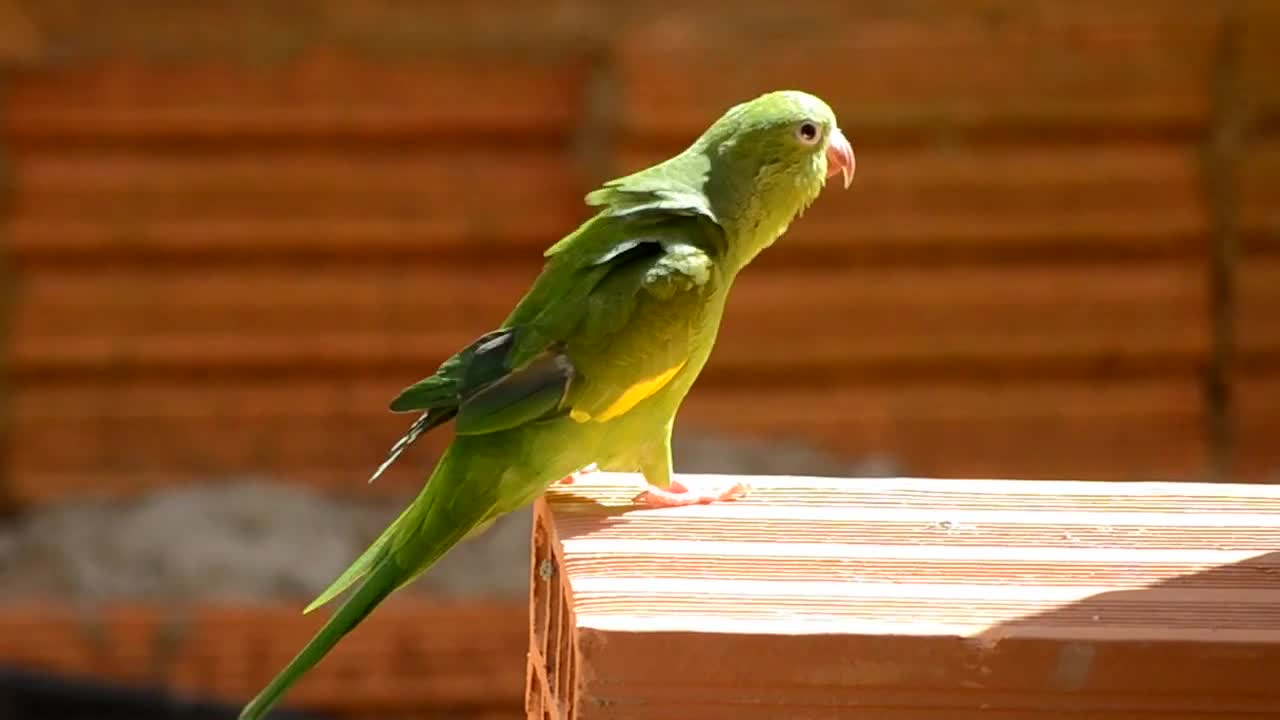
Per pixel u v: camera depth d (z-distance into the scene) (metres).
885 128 13.12
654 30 12.80
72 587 12.28
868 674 3.78
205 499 13.07
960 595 4.03
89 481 13.26
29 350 13.03
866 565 4.20
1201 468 13.83
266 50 12.70
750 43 12.83
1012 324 13.52
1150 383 13.70
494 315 13.27
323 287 13.13
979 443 13.70
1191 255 13.50
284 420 13.34
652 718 3.75
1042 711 3.82
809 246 13.28
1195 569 4.26
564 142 13.00
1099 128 13.24
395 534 4.96
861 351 13.50
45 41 12.56
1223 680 3.82
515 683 12.20
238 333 13.17
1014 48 13.00
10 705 11.63
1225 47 13.09
